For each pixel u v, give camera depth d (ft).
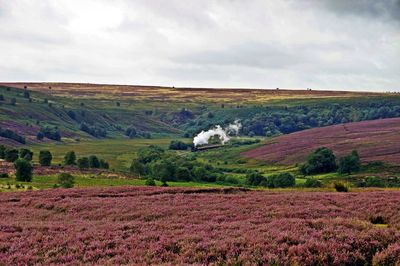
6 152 453.58
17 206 104.63
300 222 61.00
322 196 102.27
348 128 640.17
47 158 441.27
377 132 573.74
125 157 590.14
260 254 44.29
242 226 59.88
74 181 330.95
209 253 44.62
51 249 48.88
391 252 45.16
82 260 44.65
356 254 45.75
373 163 406.00
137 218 76.64
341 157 418.51
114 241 51.29
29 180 328.08
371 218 73.41
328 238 51.01
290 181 334.44
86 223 69.10
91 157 458.50
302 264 42.75
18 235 56.70
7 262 43.47
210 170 436.35
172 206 88.69
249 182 358.23
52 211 92.32
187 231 57.16
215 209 83.05
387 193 109.81
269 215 74.69
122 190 132.87
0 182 308.60
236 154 588.50
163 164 390.01
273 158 512.22
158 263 42.39
